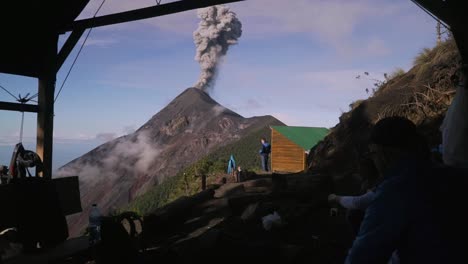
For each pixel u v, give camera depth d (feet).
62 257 14.34
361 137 44.16
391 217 5.33
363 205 10.53
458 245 5.12
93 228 16.01
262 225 23.03
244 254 15.37
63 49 23.97
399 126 5.84
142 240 13.57
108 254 11.39
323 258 17.63
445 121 8.69
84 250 15.24
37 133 24.00
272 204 25.86
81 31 23.99
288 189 30.60
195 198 29.94
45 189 15.74
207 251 15.49
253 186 37.83
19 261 13.71
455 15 11.94
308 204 26.84
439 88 40.24
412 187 5.41
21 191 15.14
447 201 5.29
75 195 21.77
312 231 22.29
